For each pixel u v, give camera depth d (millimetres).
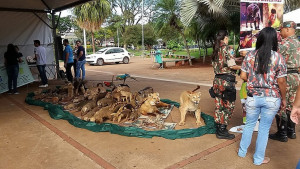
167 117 5008
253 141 3760
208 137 3971
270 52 2758
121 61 20953
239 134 4074
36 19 11078
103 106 5328
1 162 3297
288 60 3555
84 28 26156
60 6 10773
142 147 3635
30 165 3201
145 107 4891
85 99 6156
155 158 3285
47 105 5879
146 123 4586
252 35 3750
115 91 5801
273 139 3836
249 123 3096
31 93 7496
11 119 5188
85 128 4453
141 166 3086
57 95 7047
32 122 4949
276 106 2807
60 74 11773
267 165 3057
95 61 19609
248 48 3773
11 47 7957
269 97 2797
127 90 5887
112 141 3885
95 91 6105
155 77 11195
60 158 3371
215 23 14711
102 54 19969
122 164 3145
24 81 9391
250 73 2924
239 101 6227
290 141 3764
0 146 3820
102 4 24938
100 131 4277
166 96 7008
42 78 9477
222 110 3850
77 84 7180
